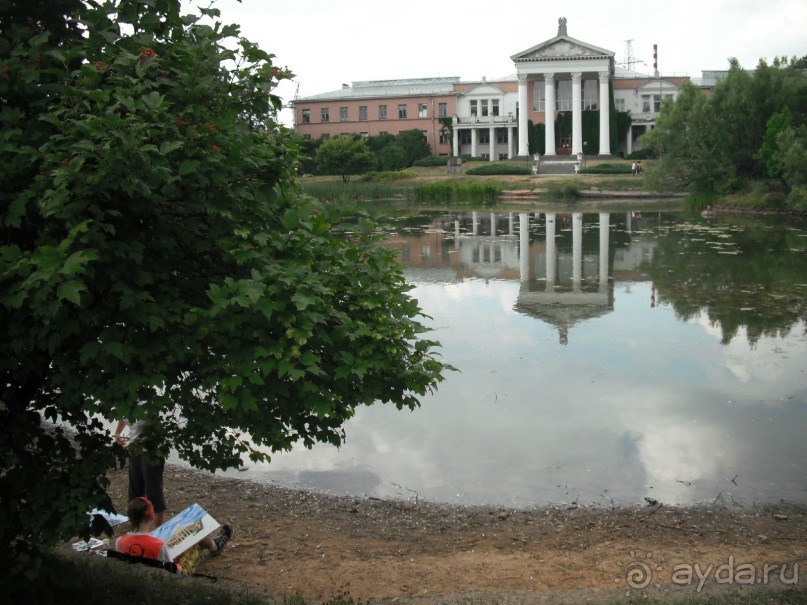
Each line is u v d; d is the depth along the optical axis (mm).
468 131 88938
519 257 26281
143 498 6621
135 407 4320
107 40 4566
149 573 5711
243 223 5012
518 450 9320
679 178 45719
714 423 9992
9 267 4020
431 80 94625
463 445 9523
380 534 7434
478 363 12953
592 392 11328
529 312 17016
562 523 7555
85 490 4668
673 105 45375
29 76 4336
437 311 17359
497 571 6617
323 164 71438
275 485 8609
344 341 4914
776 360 12711
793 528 7297
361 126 90688
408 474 8773
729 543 7031
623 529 7383
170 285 4836
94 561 5812
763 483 8266
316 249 5133
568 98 82750
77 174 4047
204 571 6750
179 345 4457
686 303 17484
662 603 5496
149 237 4727
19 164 4340
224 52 4754
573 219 40438
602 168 67438
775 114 41125
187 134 4465
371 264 5266
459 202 56719
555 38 77062
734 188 43719
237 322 4492
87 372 4457
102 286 4398
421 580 6500
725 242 28609
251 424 4789
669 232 32594
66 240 3951
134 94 4395
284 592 6305
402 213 47500
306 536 7426
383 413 10727
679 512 7695
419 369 5129
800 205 35000
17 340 4309
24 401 5008
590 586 6289
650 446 9336
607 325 15516
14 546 5027
